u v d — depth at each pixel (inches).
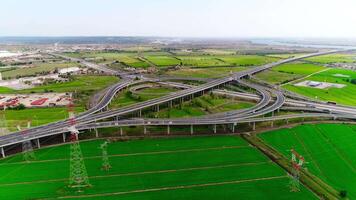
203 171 5551.2
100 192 4877.0
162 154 6264.8
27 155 6063.0
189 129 7691.9
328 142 6879.9
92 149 6510.8
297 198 4726.9
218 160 5984.3
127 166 5743.1
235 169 5620.1
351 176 5580.7
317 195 4822.8
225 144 6776.6
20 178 5329.7
